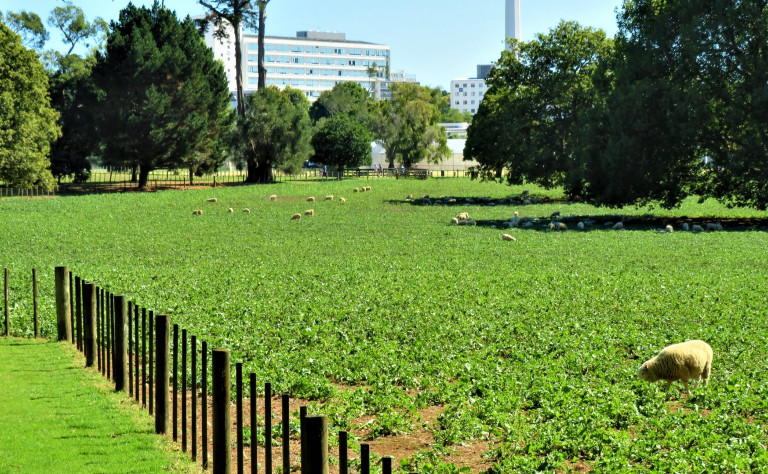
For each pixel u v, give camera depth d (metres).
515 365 12.79
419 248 32.81
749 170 41.03
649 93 42.31
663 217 49.22
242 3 77.06
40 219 42.94
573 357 13.05
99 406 9.84
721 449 8.38
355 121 105.31
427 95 110.00
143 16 73.38
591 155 47.28
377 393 11.03
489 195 71.50
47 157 74.06
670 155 42.66
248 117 81.12
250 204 57.31
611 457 8.21
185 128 71.31
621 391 10.84
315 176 99.38
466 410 10.03
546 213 53.31
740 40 40.81
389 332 15.52
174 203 57.16
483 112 79.88
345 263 27.45
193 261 27.88
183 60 72.12
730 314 17.45
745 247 32.72
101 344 11.54
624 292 20.73
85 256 28.66
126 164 73.81
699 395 10.85
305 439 5.49
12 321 15.14
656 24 43.44
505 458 8.26
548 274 24.44
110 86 69.88
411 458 8.23
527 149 60.19
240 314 17.12
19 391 10.48
